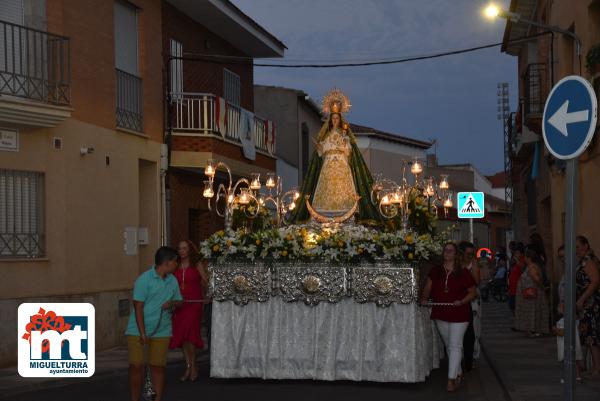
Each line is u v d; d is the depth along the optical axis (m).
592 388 11.32
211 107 22.17
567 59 19.47
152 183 21.20
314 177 15.86
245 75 29.05
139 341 9.63
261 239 12.69
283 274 12.70
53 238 16.69
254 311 12.85
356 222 15.41
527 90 23.83
